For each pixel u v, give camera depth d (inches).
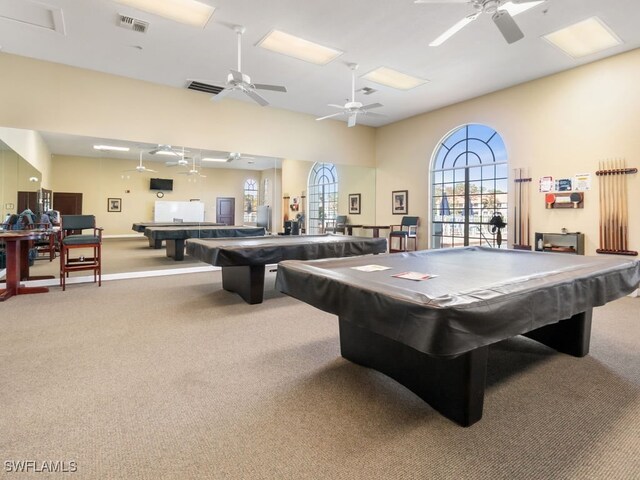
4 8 147.5
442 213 289.4
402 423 71.0
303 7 146.1
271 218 293.3
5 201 223.0
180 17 153.9
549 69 206.5
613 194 191.0
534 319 68.5
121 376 89.9
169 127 236.8
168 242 260.5
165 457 60.6
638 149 181.9
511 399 80.4
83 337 116.7
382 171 334.3
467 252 139.2
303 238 204.4
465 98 258.1
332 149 314.0
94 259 198.4
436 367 75.0
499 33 165.5
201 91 245.8
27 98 193.6
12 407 75.2
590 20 154.9
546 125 217.6
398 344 84.7
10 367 94.3
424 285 75.6
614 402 79.0
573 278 79.0
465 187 272.1
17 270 173.6
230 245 159.3
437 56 189.6
